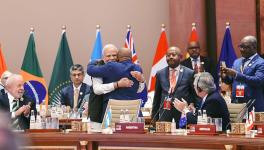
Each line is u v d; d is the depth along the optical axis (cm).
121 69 1073
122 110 1033
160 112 1117
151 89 1641
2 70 1659
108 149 853
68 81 1695
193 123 895
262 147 741
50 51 1819
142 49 1831
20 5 1827
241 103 1104
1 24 1819
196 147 798
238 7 1647
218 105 892
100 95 1081
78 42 1827
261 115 996
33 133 880
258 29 1656
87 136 848
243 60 1175
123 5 1839
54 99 1678
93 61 1120
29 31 1823
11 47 1816
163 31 1670
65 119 1266
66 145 864
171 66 1148
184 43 1692
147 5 1838
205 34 1694
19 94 1051
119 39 1834
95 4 1834
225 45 1614
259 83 1113
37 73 1692
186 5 1695
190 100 1142
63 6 1833
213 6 1681
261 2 1653
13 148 145
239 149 766
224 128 898
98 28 1709
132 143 839
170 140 804
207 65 1523
